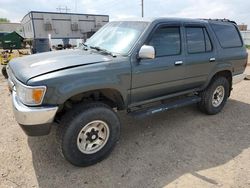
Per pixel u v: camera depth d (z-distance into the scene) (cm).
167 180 307
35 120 284
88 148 328
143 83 371
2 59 1424
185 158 356
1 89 716
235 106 584
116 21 441
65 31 2228
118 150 374
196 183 302
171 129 449
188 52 429
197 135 429
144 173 321
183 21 423
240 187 295
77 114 306
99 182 303
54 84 283
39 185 296
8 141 393
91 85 308
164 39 394
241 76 561
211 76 481
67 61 324
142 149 378
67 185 297
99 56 352
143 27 377
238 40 548
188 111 538
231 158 358
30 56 378
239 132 445
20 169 325
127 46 362
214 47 479
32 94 279
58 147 314
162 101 438
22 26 2845
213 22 491
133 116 372
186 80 438
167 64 392
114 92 348
